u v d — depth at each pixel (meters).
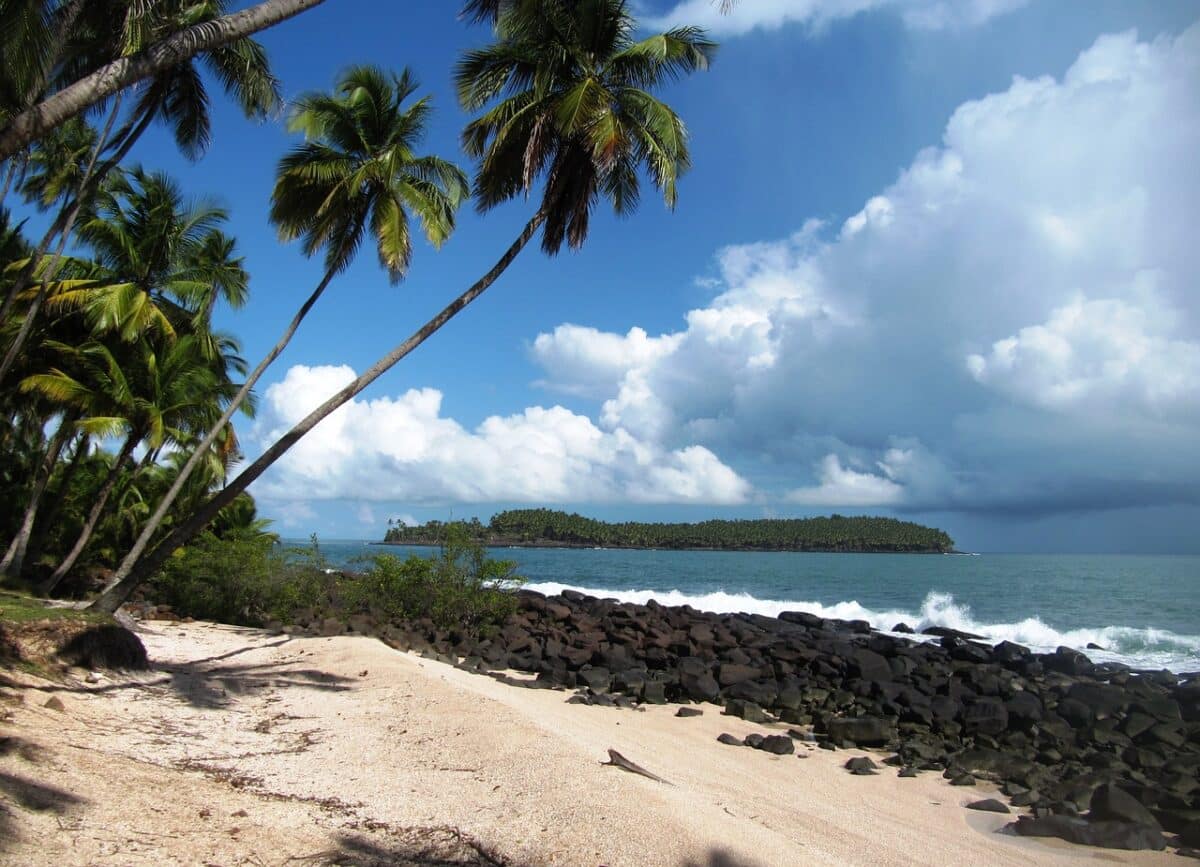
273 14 7.59
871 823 8.91
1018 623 35.94
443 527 26.33
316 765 8.49
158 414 21.84
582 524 181.00
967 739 14.73
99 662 11.42
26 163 20.95
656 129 14.20
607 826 6.62
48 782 6.19
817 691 18.31
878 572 80.75
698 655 22.38
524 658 20.50
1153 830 8.85
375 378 12.75
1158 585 59.12
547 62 14.23
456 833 6.61
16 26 8.29
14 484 29.72
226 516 35.56
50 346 22.31
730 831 6.88
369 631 21.44
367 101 16.20
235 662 14.87
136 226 24.08
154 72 6.95
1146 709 15.61
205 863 5.40
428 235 15.68
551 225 14.86
